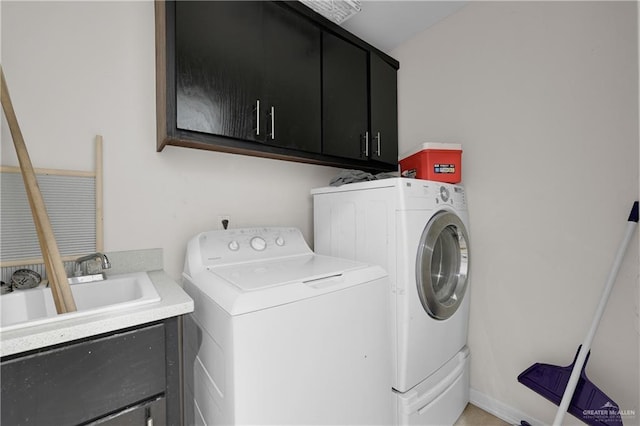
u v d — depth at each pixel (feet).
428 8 6.08
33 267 3.62
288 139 4.97
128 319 2.50
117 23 4.27
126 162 4.33
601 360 4.32
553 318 4.81
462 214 5.57
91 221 4.01
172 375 2.80
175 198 4.80
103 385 2.43
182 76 3.80
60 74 3.85
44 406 2.18
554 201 4.82
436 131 6.56
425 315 4.56
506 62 5.42
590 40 4.46
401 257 4.29
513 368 5.27
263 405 2.73
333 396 3.28
